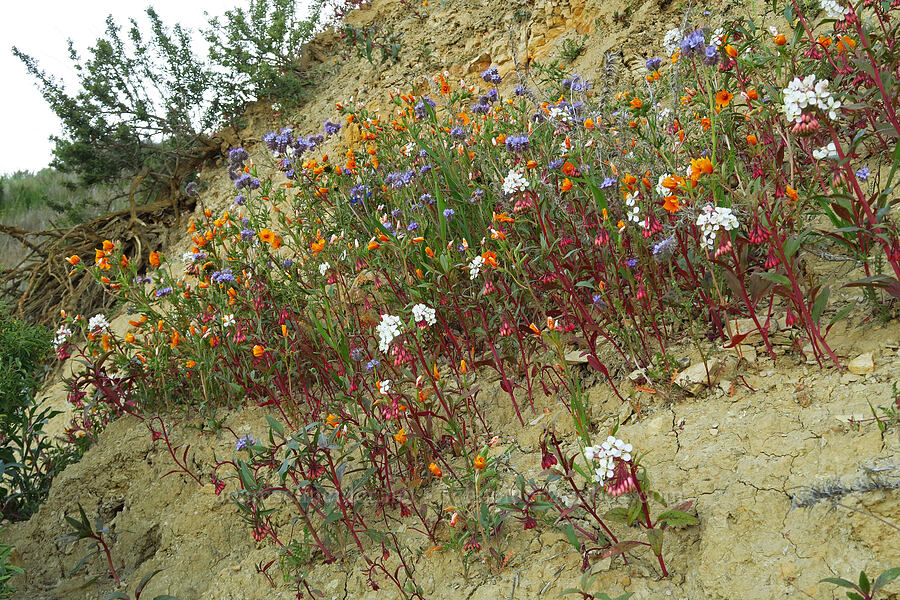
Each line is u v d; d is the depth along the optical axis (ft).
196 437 4.26
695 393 3.09
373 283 4.37
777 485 2.54
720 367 3.11
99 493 4.21
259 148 9.04
